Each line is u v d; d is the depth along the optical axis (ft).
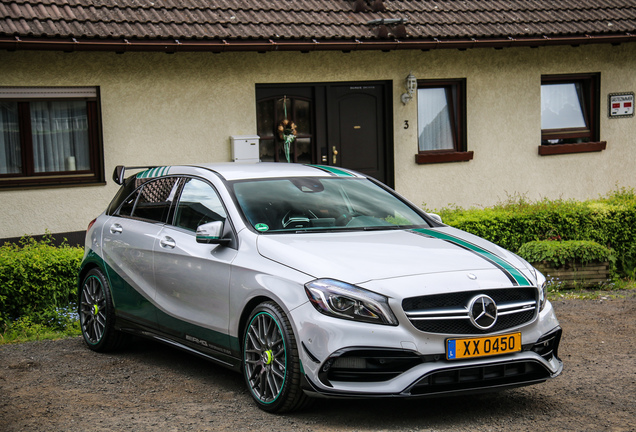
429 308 14.52
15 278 24.40
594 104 45.32
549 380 18.17
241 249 16.69
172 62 35.17
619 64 45.29
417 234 17.75
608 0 46.01
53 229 32.86
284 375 14.96
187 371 19.38
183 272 18.02
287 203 18.10
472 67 41.88
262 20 36.37
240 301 16.20
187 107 35.63
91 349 21.68
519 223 30.83
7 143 32.53
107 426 14.99
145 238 19.62
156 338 19.48
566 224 31.27
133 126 34.60
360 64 39.29
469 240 17.70
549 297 28.53
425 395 14.23
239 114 36.73
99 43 31.42
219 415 15.57
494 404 16.31
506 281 15.25
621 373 18.69
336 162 39.52
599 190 45.42
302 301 14.74
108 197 34.09
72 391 17.61
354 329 14.20
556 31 41.11
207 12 36.11
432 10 41.57
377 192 20.02
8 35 29.91
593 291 29.86
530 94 43.32
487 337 14.69
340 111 39.50
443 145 42.37
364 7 39.91
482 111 42.37
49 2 33.06
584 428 14.70
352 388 14.24
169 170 20.75
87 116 33.94
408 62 40.37
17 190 32.04
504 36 40.04
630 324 24.09
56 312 24.58
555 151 43.98
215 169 19.49
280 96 38.24
